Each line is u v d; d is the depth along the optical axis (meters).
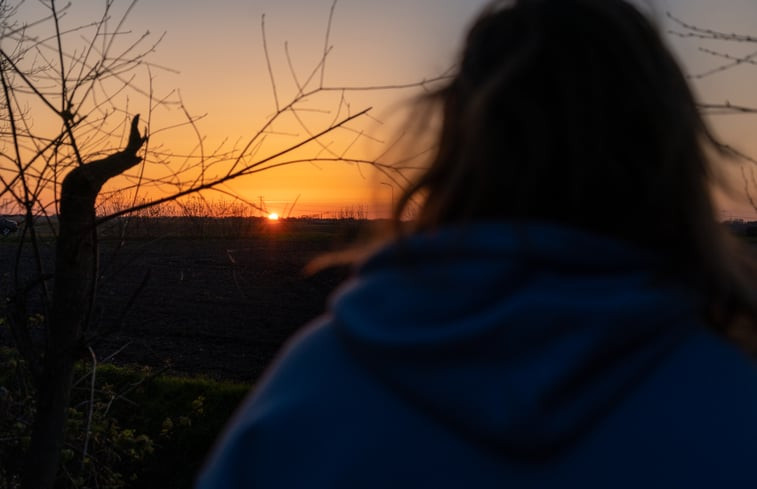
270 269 23.08
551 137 0.65
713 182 0.77
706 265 0.69
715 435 0.59
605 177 0.66
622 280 0.63
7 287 3.63
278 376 0.70
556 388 0.56
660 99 0.67
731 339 0.78
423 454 0.60
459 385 0.58
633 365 0.60
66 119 2.63
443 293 0.62
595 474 0.58
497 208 0.67
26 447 3.66
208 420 8.02
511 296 0.61
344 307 0.67
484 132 0.67
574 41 0.69
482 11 0.78
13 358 3.86
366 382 0.63
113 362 11.80
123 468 7.47
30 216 2.81
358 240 0.88
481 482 0.58
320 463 0.62
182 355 12.59
